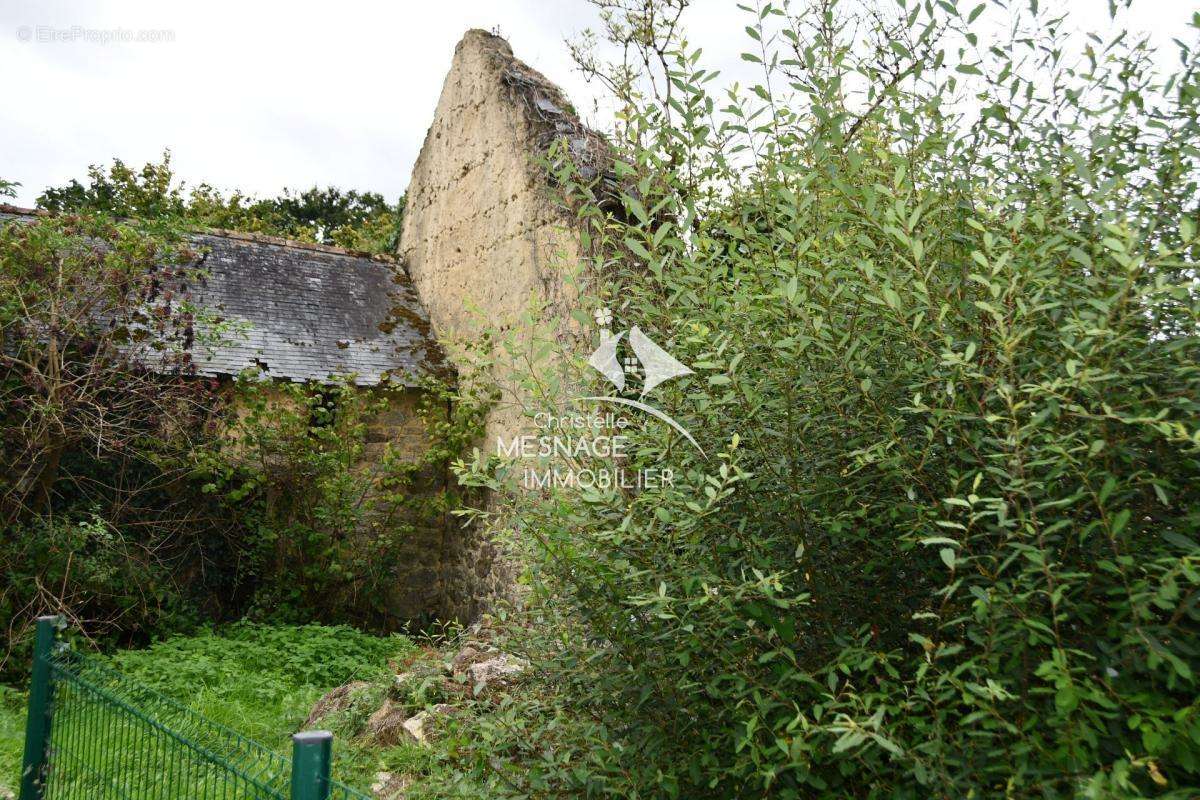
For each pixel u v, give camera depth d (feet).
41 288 23.41
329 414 29.89
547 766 8.23
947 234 7.69
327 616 29.81
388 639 27.37
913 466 7.06
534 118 27.09
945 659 6.97
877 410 7.19
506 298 27.50
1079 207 6.55
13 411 24.36
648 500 7.86
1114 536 5.79
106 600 25.02
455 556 31.01
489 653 16.01
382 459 30.89
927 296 6.81
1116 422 6.16
